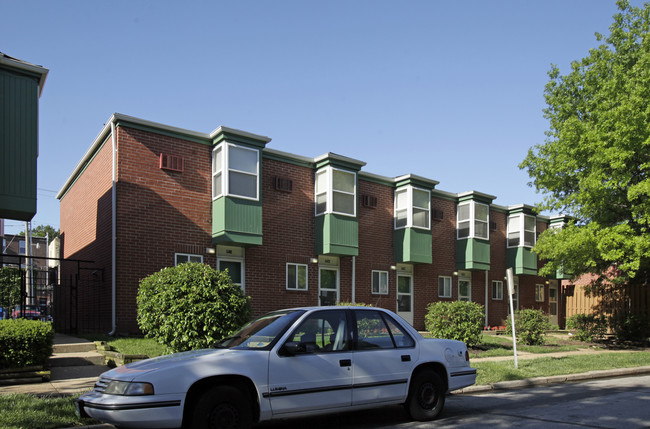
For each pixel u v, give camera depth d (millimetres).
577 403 8875
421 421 7363
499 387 10742
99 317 15586
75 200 20328
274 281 17812
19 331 9227
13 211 11945
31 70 12359
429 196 22297
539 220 28781
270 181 18125
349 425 7211
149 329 10859
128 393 5441
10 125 11992
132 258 14859
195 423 5516
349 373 6629
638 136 17047
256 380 5953
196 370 5691
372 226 21156
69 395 8008
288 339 6402
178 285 10289
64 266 21547
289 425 7207
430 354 7496
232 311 10398
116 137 15125
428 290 22969
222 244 16562
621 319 20672
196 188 16359
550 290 29859
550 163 21234
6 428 6016
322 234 18781
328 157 18781
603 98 19734
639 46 21078
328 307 6992
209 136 16688
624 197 18984
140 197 15219
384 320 7375
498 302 26219
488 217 24938
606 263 20609
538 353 16312
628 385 11164
